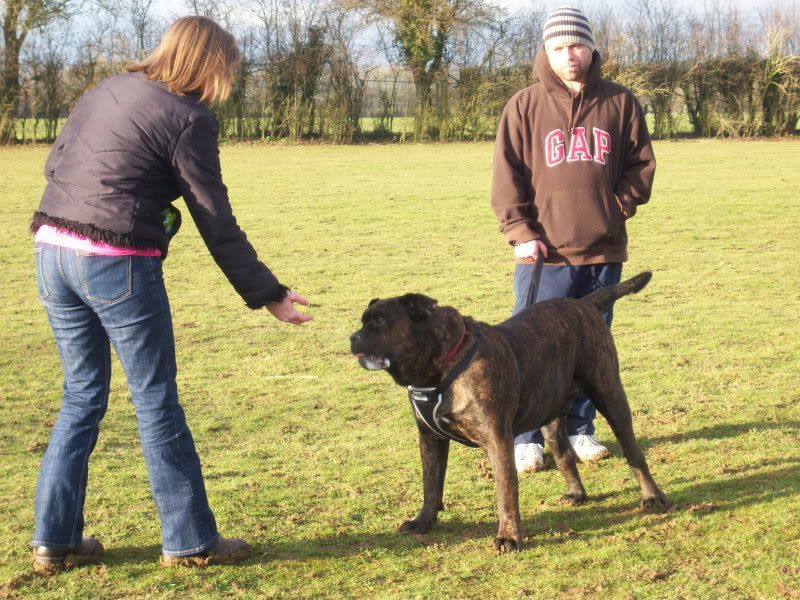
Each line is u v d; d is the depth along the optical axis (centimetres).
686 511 444
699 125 4088
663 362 750
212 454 557
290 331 901
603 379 465
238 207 1877
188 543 383
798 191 2005
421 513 436
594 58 528
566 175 534
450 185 2267
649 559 388
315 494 484
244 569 386
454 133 3972
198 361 791
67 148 366
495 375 405
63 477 379
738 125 4000
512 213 544
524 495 489
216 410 652
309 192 2136
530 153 545
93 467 530
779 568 370
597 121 533
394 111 3978
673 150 3366
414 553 405
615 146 539
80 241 357
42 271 367
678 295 1034
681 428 584
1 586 368
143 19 3572
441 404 408
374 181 2378
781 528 414
